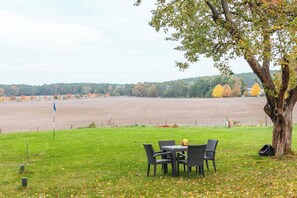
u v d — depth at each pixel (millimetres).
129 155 23828
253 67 19750
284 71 18797
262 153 21344
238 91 190375
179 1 19312
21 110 132875
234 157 21750
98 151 25859
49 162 22141
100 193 14492
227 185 14750
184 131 38469
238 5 18250
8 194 14898
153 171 18656
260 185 14266
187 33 21375
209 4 19828
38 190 15445
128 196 13828
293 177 15336
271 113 20859
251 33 17031
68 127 62281
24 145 29516
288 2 16734
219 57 20531
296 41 15766
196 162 16656
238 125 50188
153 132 37594
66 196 14352
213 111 102688
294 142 28391
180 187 14867
